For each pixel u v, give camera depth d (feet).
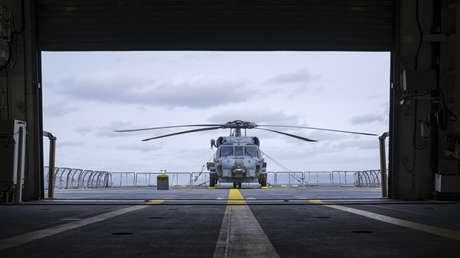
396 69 39.75
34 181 38.81
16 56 38.40
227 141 84.12
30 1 39.34
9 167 34.55
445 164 37.86
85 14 40.47
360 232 15.72
